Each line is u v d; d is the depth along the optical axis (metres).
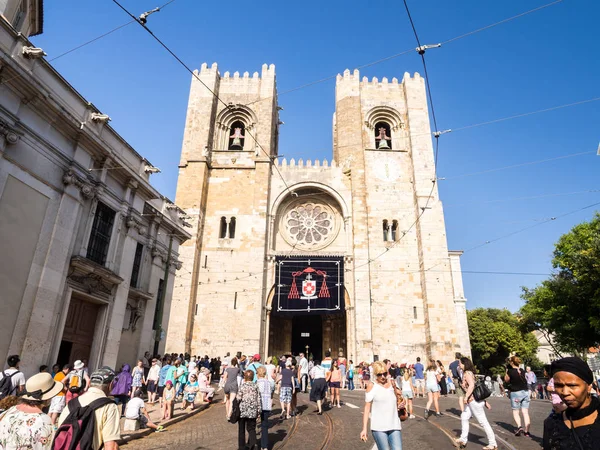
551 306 40.00
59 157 15.50
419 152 41.53
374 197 40.66
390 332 36.09
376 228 39.53
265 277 38.31
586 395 3.44
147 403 18.03
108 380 5.06
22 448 4.63
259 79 45.56
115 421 4.54
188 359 29.20
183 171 40.72
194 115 43.06
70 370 13.77
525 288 46.59
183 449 10.12
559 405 4.24
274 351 41.19
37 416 4.89
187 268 36.41
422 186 40.03
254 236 38.59
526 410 11.27
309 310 37.38
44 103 14.45
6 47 13.73
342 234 41.12
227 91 44.97
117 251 18.95
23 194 13.87
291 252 39.69
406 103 44.12
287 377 14.95
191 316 35.59
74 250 16.14
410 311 36.78
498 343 60.81
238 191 40.88
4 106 13.10
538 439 10.69
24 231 13.84
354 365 34.72
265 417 10.23
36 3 21.38
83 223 16.75
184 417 14.83
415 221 39.78
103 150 17.39
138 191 20.58
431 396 15.68
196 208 38.66
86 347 17.09
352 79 45.22
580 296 34.00
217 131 43.53
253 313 36.00
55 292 14.84
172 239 24.39
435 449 9.81
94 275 16.98
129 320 20.20
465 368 10.03
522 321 52.66
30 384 5.06
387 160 42.19
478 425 13.06
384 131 43.94
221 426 13.34
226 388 13.72
